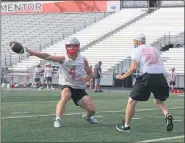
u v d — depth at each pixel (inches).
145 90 616.1
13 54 2596.0
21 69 2411.4
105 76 2262.6
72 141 536.1
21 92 1776.6
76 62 663.1
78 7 2878.9
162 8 2723.9
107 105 1137.4
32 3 2974.9
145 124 713.0
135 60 611.2
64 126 671.1
